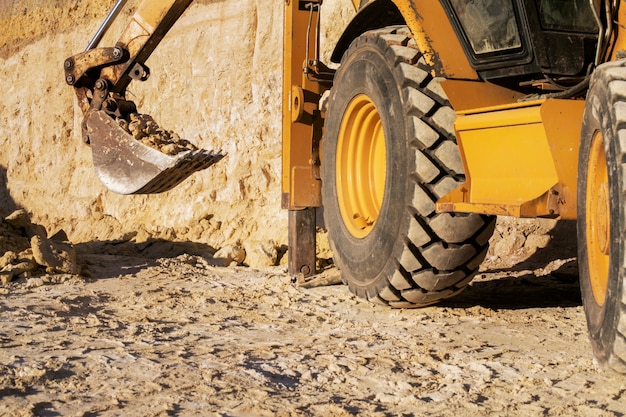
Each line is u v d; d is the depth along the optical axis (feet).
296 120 22.17
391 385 12.68
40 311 18.15
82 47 41.93
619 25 14.44
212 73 34.04
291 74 22.47
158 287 21.72
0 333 15.90
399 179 17.11
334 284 22.18
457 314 18.15
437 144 16.56
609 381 12.85
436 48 16.56
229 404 11.68
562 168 14.17
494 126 15.35
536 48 15.65
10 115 45.70
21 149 44.60
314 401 11.86
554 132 14.21
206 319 17.72
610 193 11.85
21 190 43.83
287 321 17.60
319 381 12.91
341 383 12.84
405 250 17.02
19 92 45.27
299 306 19.31
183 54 35.29
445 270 17.29
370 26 19.99
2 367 13.32
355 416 11.19
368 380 13.03
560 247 25.22
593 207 12.94
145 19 24.02
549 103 14.21
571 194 14.20
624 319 11.34
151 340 15.51
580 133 13.88
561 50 15.74
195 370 13.39
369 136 19.85
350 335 16.17
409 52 17.26
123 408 11.44
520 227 26.27
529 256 25.63
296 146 22.48
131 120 24.27
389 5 18.80
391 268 17.53
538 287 21.86
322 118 22.38
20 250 24.84
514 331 16.44
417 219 16.76
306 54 21.76
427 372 13.42
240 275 24.40
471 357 14.34
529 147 14.82
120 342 15.25
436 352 14.74
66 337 15.64
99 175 24.03
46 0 44.47
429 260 17.04
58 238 29.60
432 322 17.34
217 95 33.73
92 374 13.11
